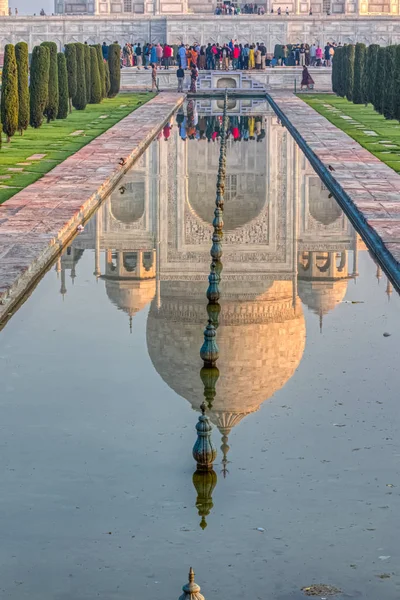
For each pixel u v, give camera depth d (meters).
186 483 10.95
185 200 30.09
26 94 44.16
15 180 30.58
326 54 98.50
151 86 85.69
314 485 10.91
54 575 9.12
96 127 48.34
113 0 128.62
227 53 89.12
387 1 131.38
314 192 31.73
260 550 9.55
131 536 9.83
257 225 27.02
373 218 24.36
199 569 9.21
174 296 19.08
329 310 18.22
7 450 11.76
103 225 25.78
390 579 9.05
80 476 11.10
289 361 15.21
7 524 10.05
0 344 15.70
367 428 12.52
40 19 113.50
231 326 17.42
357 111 59.84
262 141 45.75
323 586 8.94
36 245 21.03
